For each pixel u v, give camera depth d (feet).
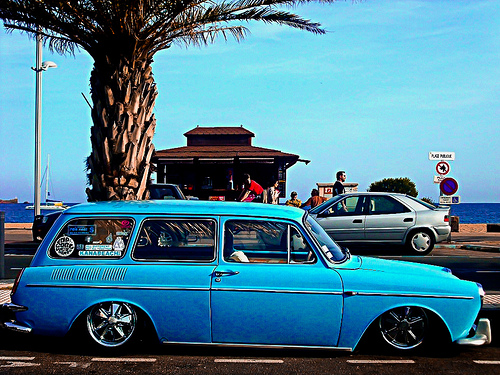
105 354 18.56
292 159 96.32
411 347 18.63
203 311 17.97
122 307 18.43
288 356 18.63
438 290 18.15
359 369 17.30
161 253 18.61
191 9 34.47
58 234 18.88
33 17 33.63
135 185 33.17
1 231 31.19
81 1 31.50
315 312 17.85
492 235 71.67
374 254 48.37
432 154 58.80
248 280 17.95
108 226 18.80
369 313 17.92
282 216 18.72
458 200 58.44
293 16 37.06
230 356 18.58
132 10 31.37
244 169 96.89
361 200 48.21
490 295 28.02
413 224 47.39
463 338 18.34
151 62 34.78
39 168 67.77
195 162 94.38
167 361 17.98
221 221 18.66
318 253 18.39
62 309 18.22
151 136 33.91
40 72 67.46
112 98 32.68
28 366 17.44
